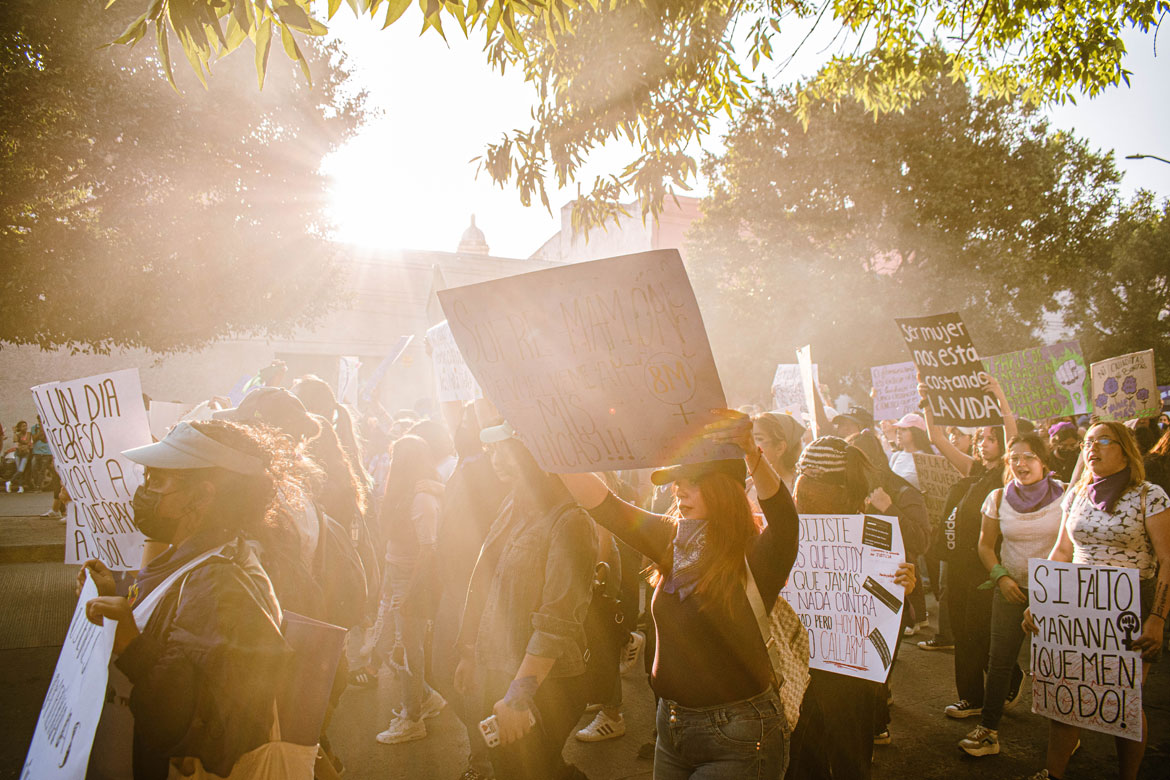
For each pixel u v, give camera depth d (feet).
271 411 11.19
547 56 18.95
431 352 17.38
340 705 17.83
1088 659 13.11
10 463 72.95
